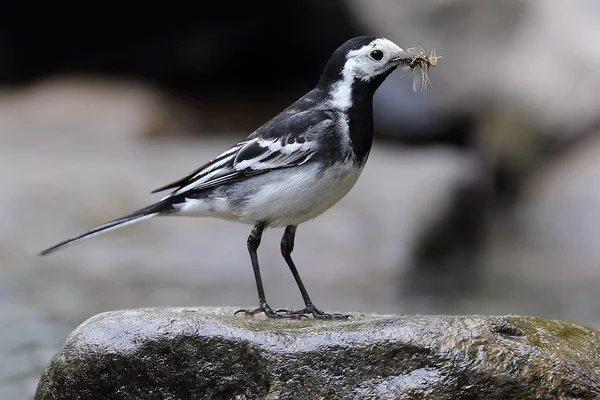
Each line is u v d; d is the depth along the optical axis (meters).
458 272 16.02
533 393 6.48
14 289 13.56
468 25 21.12
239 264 14.89
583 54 20.28
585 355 6.74
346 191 8.13
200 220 15.74
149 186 16.23
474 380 6.52
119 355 7.00
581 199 18.17
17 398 9.41
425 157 18.97
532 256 17.33
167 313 7.35
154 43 25.33
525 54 20.77
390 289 14.68
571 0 21.27
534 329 6.92
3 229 14.96
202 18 24.95
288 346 6.77
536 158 20.08
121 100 22.00
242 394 6.86
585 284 15.35
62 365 7.12
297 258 15.05
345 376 6.67
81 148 18.97
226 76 25.77
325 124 7.88
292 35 25.02
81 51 25.39
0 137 19.55
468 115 21.28
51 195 15.74
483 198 18.67
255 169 7.98
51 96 22.27
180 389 6.97
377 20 21.91
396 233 15.80
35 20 24.75
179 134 21.64
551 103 20.09
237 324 7.04
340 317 7.84
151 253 14.95
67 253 14.73
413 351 6.63
